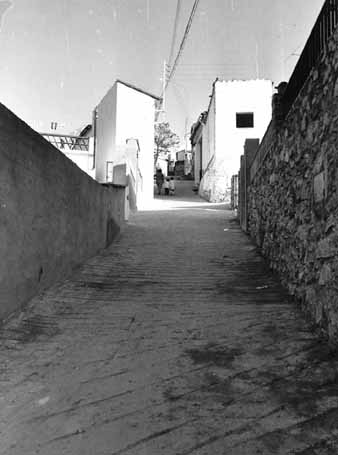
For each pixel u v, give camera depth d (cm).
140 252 811
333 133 360
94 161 2094
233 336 385
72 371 315
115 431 233
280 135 609
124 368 320
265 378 295
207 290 563
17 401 270
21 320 411
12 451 217
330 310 350
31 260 461
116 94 1797
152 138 1848
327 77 382
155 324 427
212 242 898
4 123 379
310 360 321
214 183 1856
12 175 402
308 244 433
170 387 286
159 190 2273
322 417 240
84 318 445
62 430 236
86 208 705
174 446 218
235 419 241
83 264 686
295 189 505
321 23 421
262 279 610
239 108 1897
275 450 211
